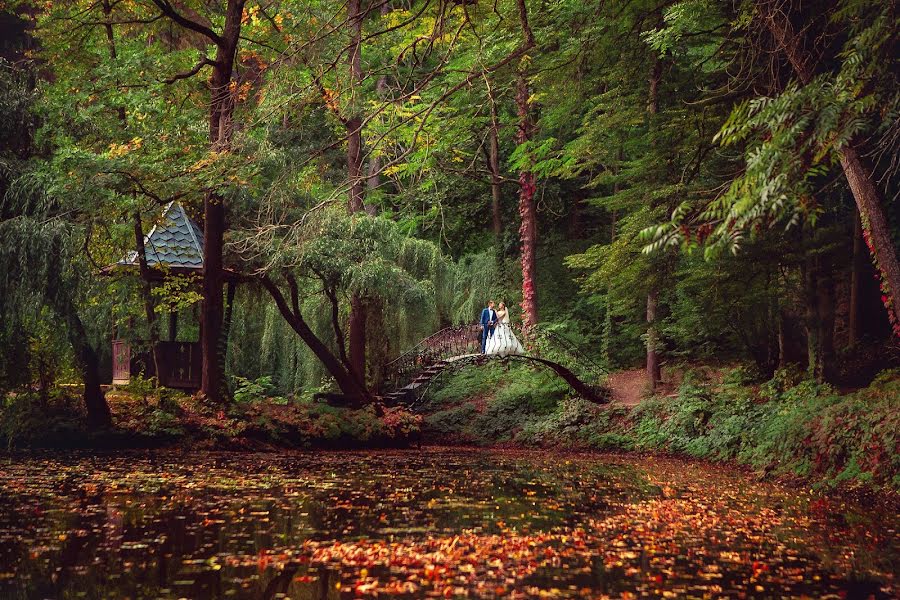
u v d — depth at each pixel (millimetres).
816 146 7305
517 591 6715
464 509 11672
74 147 18406
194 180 16766
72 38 21391
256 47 22812
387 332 28609
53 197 19266
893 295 14344
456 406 31031
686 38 19531
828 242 21000
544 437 26516
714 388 25125
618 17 18641
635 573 7488
